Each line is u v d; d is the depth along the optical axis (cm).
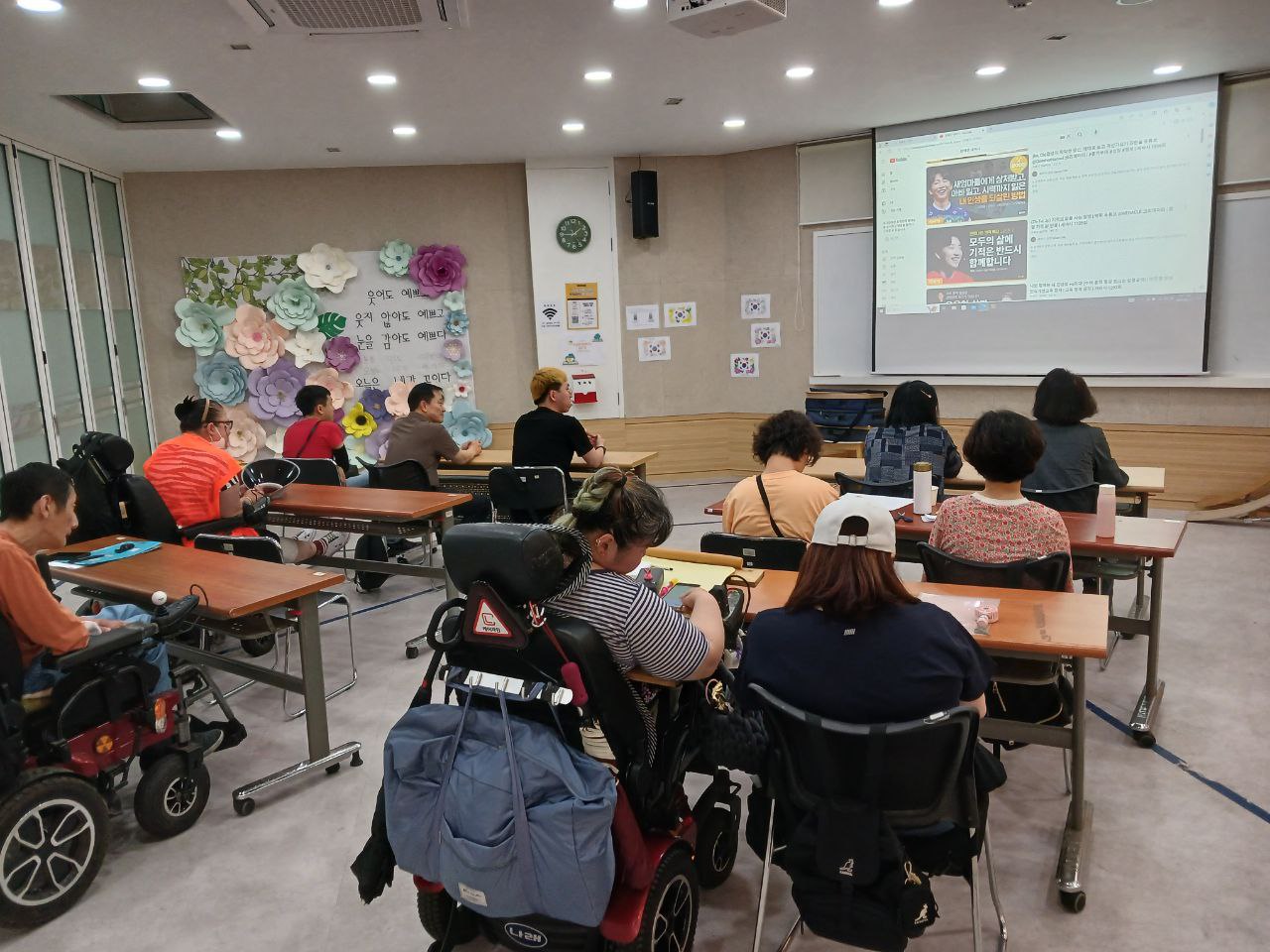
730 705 185
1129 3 412
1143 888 218
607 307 754
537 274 739
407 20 378
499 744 153
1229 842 236
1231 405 587
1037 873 226
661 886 168
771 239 739
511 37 419
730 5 322
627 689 160
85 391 618
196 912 222
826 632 158
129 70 434
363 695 353
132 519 355
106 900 227
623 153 717
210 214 711
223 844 252
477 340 755
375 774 290
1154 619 306
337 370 737
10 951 209
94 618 249
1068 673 256
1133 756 283
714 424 788
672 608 170
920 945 200
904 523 315
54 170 590
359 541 494
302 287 720
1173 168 576
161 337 720
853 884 155
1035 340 642
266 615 305
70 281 605
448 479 561
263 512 390
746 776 285
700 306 767
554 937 164
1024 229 630
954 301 664
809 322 738
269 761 300
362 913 220
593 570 169
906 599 158
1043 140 612
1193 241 578
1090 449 359
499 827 148
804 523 278
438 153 677
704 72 498
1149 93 573
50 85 450
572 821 144
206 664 312
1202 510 604
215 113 526
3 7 350
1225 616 405
